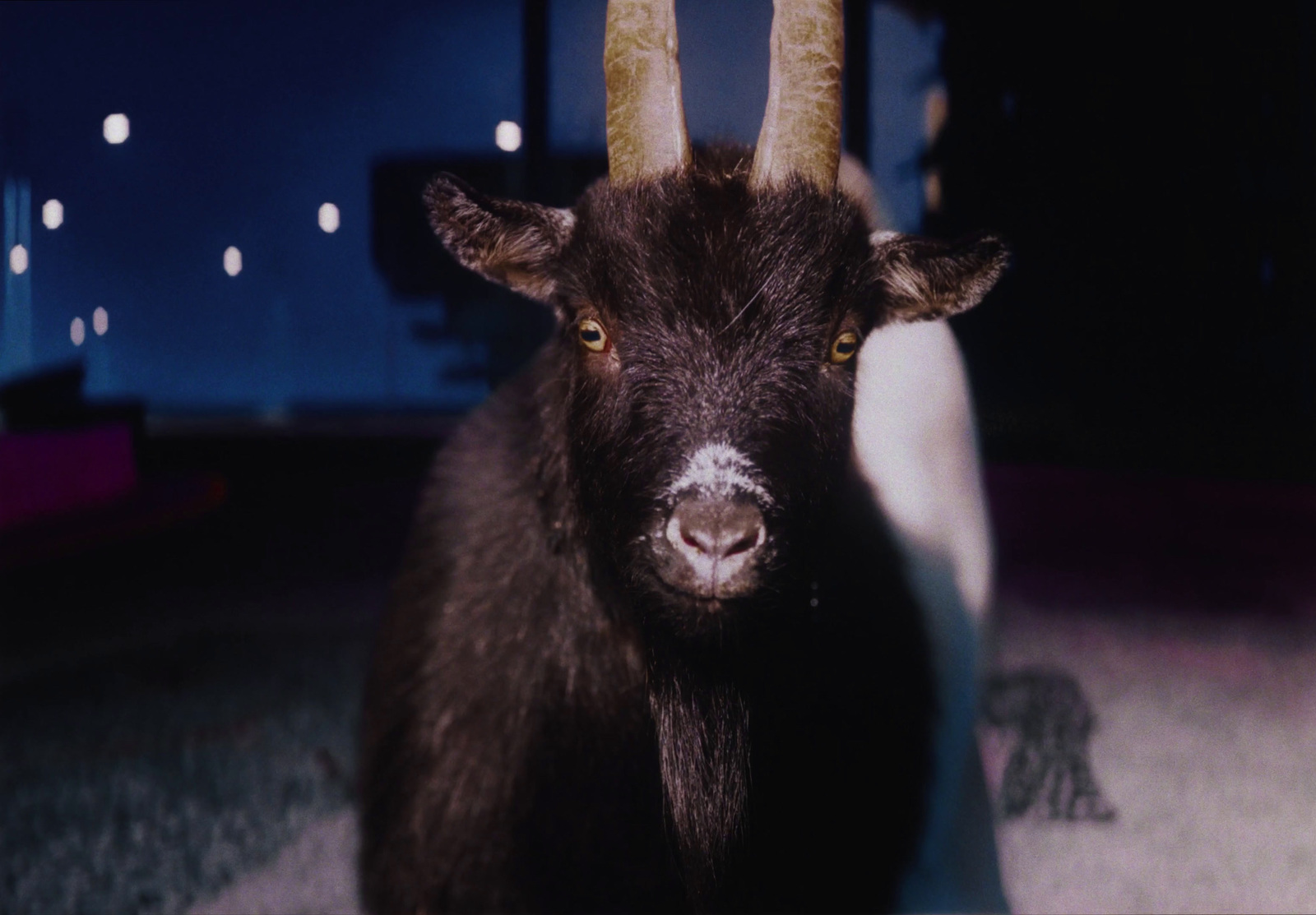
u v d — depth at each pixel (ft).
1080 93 19.66
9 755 5.27
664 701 2.62
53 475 13.41
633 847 2.68
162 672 6.64
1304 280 18.63
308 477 18.29
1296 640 7.54
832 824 2.71
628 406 2.44
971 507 3.16
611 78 2.54
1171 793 4.80
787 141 2.53
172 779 4.96
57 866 4.14
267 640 7.42
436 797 2.75
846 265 2.54
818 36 2.54
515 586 2.79
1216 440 18.57
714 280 2.42
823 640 2.68
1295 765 5.16
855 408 2.85
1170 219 19.51
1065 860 4.21
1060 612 8.41
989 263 2.69
